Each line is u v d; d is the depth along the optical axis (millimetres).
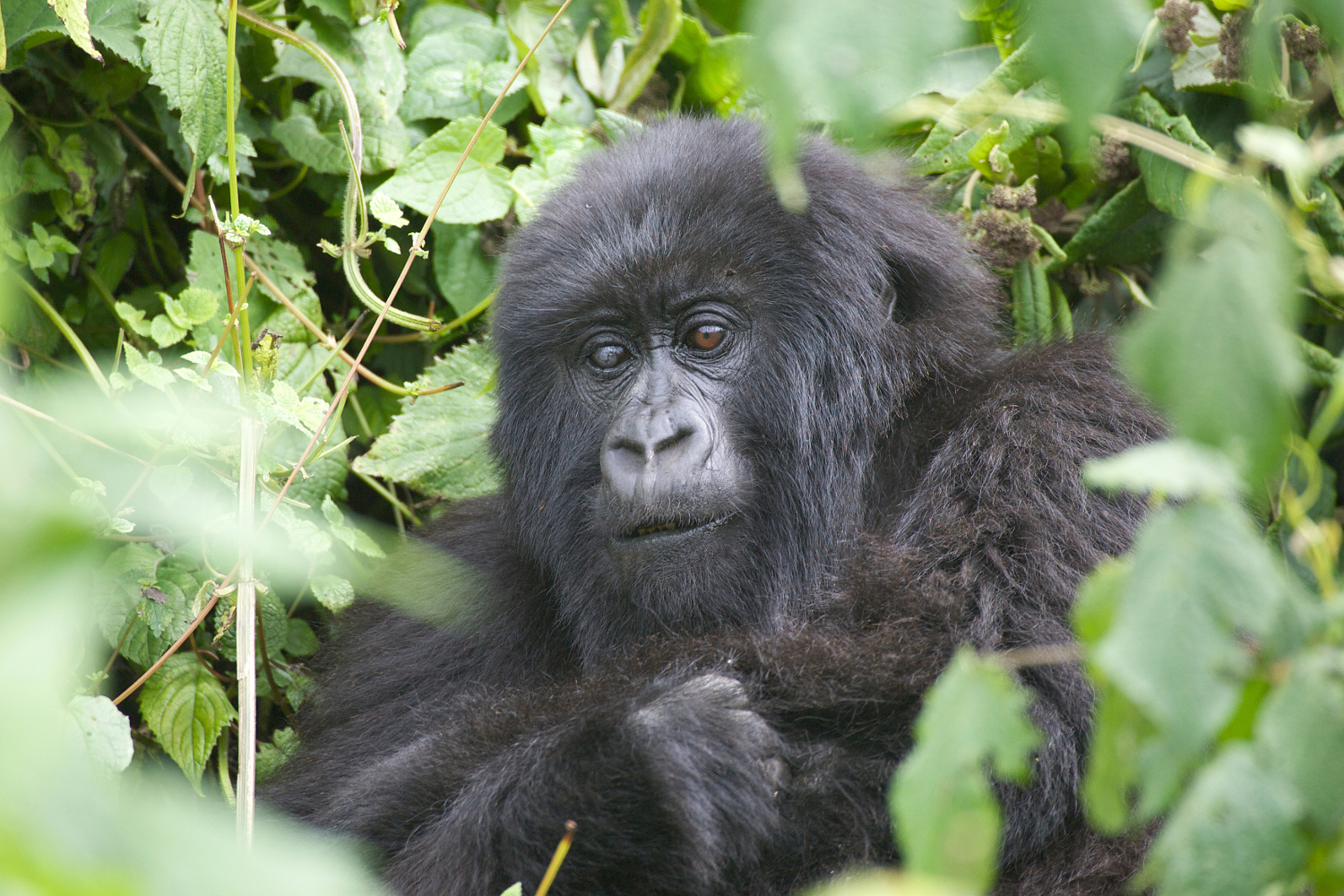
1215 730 1955
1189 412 1839
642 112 8031
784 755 4609
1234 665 2010
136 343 7258
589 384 5867
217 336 6883
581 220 5867
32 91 6906
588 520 5840
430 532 6992
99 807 1229
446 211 7324
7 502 1229
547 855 4418
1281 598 2043
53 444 5547
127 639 5891
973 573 5059
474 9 8188
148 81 6953
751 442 5613
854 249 5723
